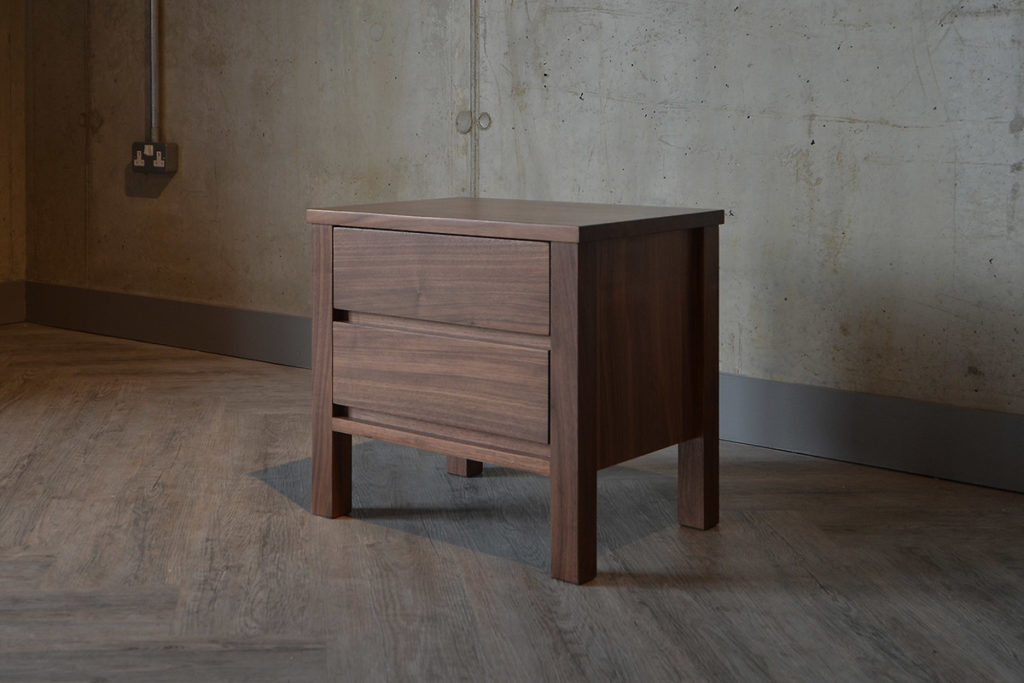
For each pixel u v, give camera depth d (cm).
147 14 473
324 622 209
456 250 235
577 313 219
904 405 308
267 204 451
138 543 248
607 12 356
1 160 514
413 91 408
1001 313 292
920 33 298
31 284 523
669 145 348
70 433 338
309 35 432
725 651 199
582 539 227
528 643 201
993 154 289
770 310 334
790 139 324
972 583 229
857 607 217
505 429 233
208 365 444
